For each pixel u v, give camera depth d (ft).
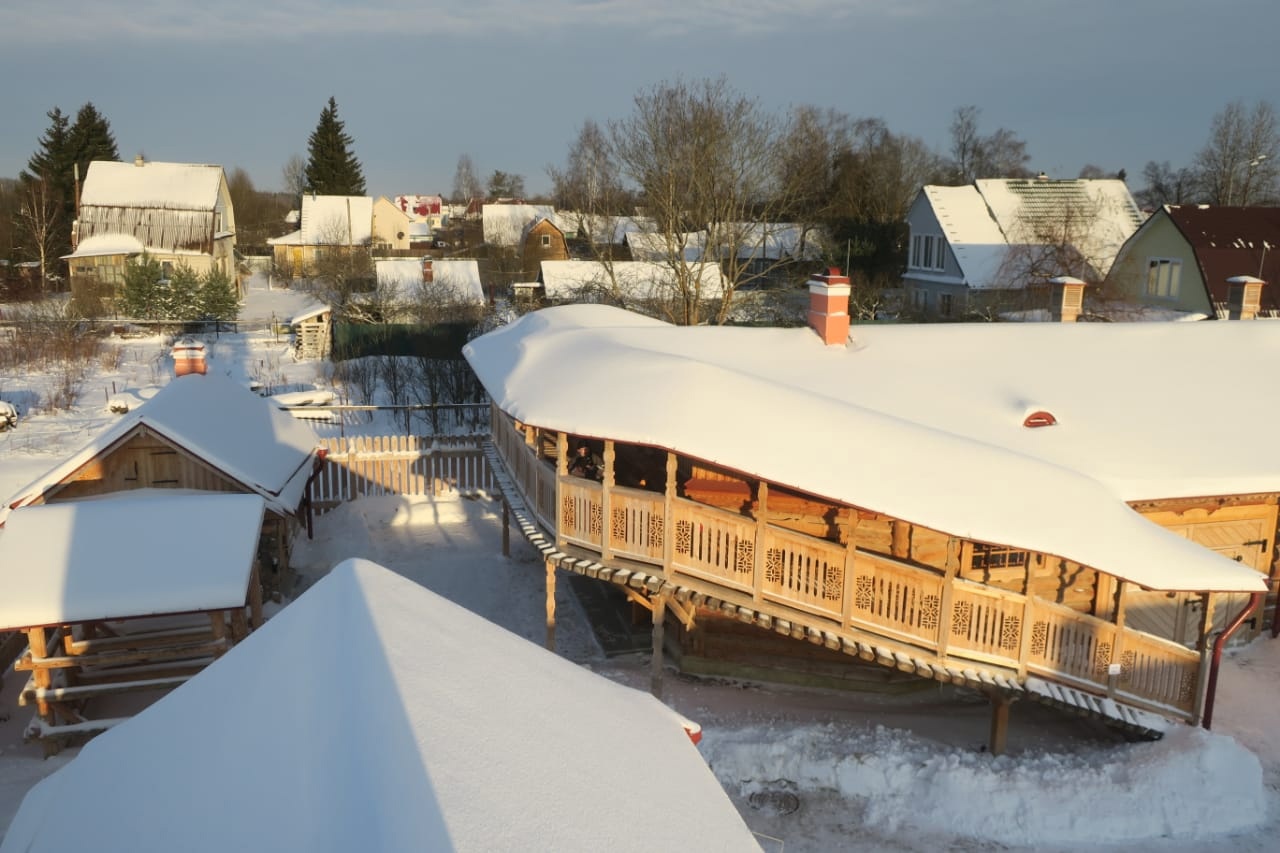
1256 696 46.34
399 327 123.95
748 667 47.70
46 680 38.27
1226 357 55.77
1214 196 256.32
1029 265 140.97
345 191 284.41
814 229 184.14
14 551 38.47
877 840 35.45
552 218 244.83
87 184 181.47
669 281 128.67
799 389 44.45
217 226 190.39
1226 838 35.53
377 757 17.56
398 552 63.98
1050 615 39.93
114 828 18.81
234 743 19.66
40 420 89.25
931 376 51.72
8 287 187.11
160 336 138.51
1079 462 46.55
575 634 52.70
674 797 21.40
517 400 45.88
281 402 93.15
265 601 54.08
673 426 39.70
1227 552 51.83
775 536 40.45
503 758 19.51
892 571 39.83
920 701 46.19
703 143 123.95
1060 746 41.81
